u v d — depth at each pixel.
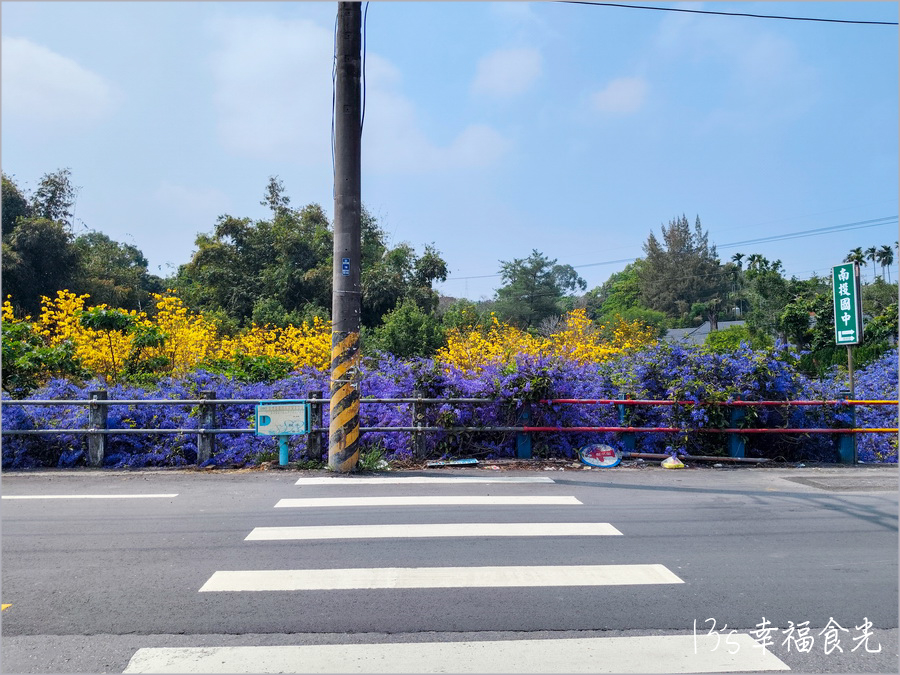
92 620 3.84
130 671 3.28
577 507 6.46
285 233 33.84
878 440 9.98
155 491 7.09
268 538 5.39
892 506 6.55
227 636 3.65
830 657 3.51
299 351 15.83
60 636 3.64
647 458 9.05
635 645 3.59
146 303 38.31
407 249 35.50
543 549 5.15
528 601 4.15
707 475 8.20
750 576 4.61
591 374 9.85
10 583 4.40
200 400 8.42
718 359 9.45
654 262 78.69
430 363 9.33
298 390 9.73
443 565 4.77
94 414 8.45
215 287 33.00
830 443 9.38
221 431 8.38
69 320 13.15
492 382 9.17
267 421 8.18
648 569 4.72
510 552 5.07
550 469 8.49
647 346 10.18
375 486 7.38
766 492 7.17
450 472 8.24
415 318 25.59
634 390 9.62
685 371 9.31
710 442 9.18
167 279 46.94
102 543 5.24
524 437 9.08
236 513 6.17
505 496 6.91
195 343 15.06
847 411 9.23
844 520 6.02
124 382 12.08
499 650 3.52
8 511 6.23
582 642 3.62
